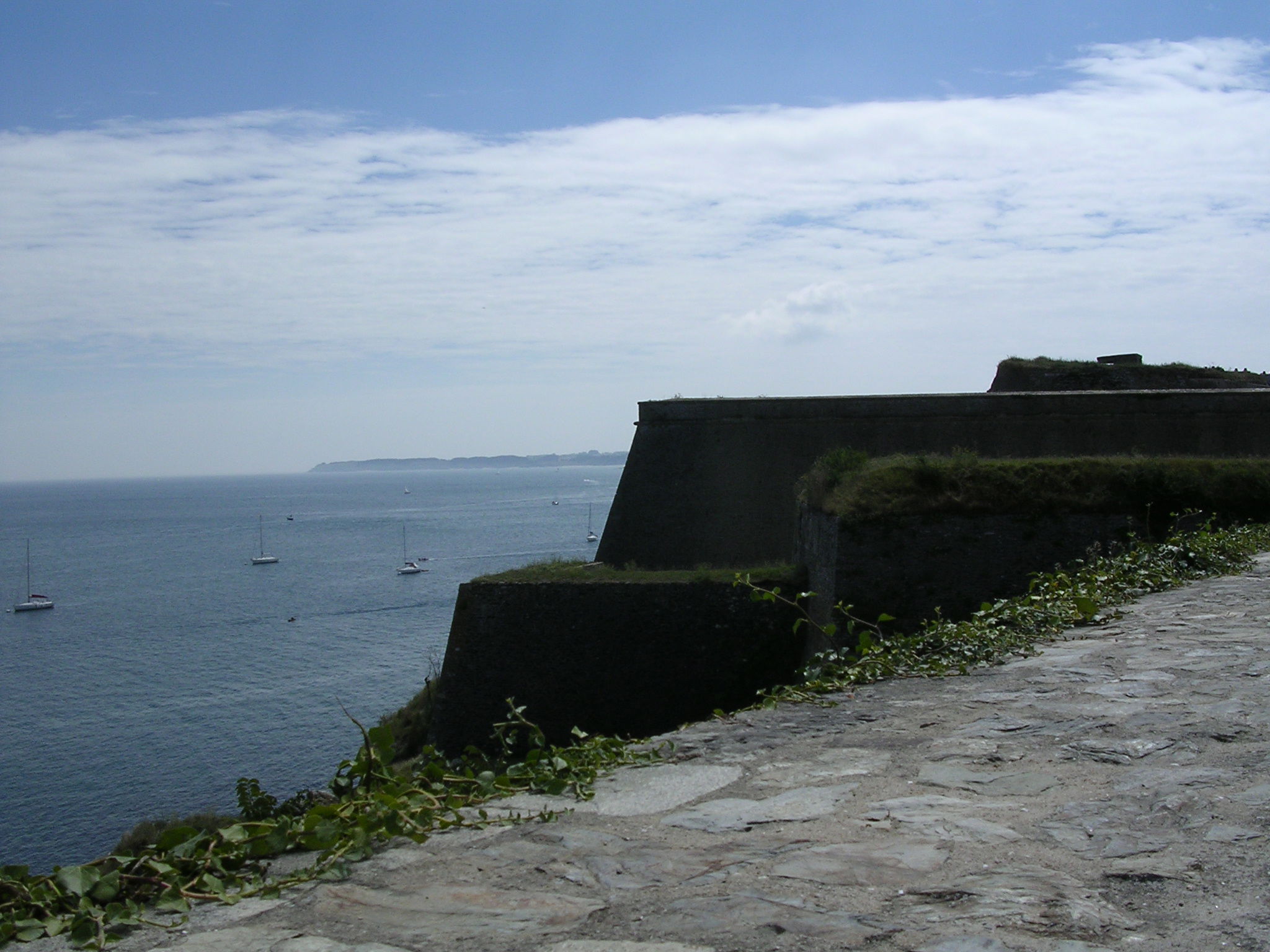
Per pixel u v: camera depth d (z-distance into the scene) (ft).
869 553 53.78
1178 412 79.20
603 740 22.54
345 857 14.80
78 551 439.22
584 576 65.77
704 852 14.80
